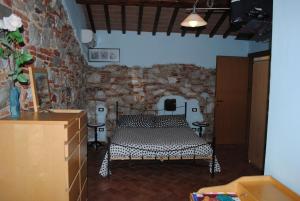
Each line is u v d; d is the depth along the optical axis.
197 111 5.82
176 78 5.71
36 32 2.38
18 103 1.78
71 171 1.77
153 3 4.14
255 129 4.26
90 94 5.50
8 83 1.81
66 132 1.64
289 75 1.71
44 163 1.65
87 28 5.30
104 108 5.56
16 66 1.75
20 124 1.62
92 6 4.51
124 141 3.87
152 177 3.76
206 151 3.79
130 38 5.52
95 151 4.96
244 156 4.88
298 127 1.62
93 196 3.12
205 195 1.84
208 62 5.79
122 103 5.59
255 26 3.23
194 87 5.78
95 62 5.49
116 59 5.52
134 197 3.12
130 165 4.06
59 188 1.67
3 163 1.64
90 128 5.48
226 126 5.80
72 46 3.97
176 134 4.37
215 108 5.73
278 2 1.82
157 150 3.71
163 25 5.27
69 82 3.78
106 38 5.48
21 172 1.65
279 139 1.82
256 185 1.79
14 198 1.67
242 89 5.79
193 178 3.74
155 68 5.64
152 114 5.56
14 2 1.89
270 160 1.93
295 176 1.64
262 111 4.01
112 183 3.52
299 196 1.57
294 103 1.66
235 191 1.87
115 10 4.66
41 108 2.24
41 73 2.35
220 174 3.92
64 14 3.47
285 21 1.75
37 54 2.41
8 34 1.63
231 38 5.79
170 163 4.32
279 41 1.82
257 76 4.16
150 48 5.60
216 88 5.69
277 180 1.82
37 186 1.67
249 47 5.86
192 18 3.16
